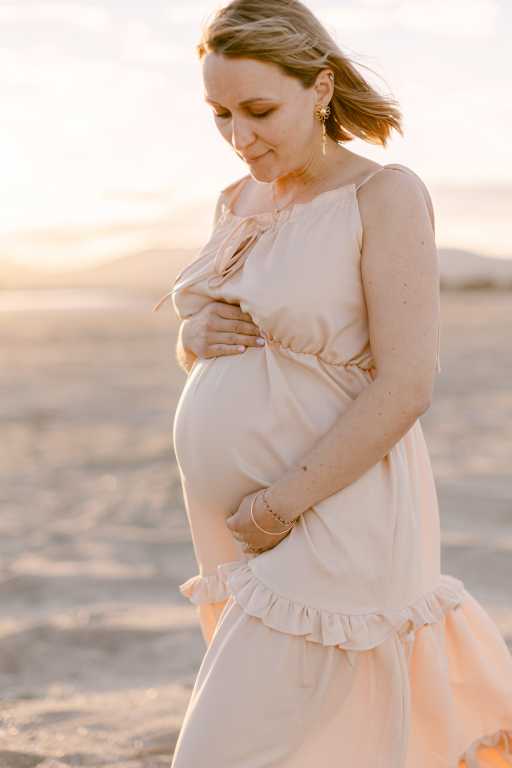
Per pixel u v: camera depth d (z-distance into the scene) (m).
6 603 6.34
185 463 2.46
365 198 2.22
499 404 18.67
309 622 2.18
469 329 39.16
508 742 2.38
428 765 2.31
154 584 6.76
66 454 14.52
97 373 27.19
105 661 4.95
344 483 2.20
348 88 2.30
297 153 2.26
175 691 4.27
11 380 25.55
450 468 11.65
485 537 7.72
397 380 2.17
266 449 2.30
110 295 109.06
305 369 2.27
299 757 2.20
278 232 2.28
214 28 2.18
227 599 2.46
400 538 2.24
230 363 2.37
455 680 2.37
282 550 2.22
